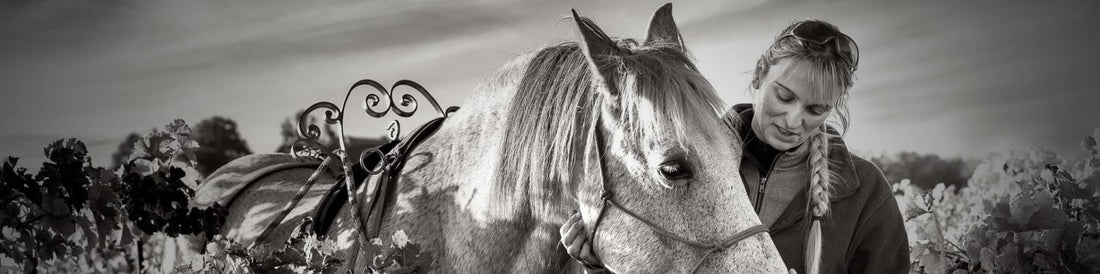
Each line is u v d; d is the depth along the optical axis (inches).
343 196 108.6
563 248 95.3
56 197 101.1
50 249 103.4
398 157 106.9
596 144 89.7
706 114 86.7
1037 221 127.1
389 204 103.6
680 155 84.4
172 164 118.6
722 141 87.3
